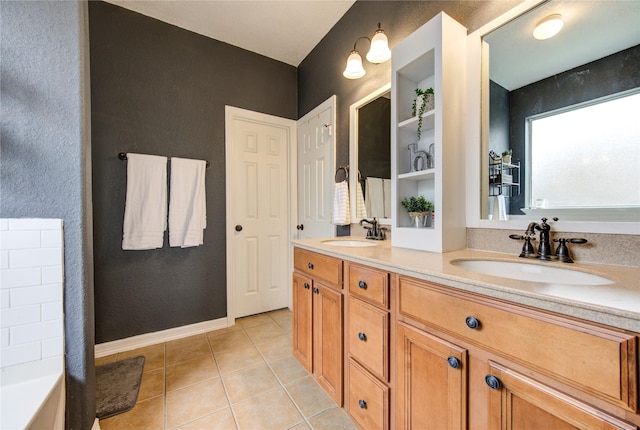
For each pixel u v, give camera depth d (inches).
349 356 47.1
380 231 67.2
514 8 42.7
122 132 75.6
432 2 54.4
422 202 56.3
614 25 33.9
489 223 45.9
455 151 47.2
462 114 48.2
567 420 20.9
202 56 87.6
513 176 43.4
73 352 41.3
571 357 20.8
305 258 62.9
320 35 88.5
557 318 21.6
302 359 63.2
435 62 46.1
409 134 58.2
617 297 21.3
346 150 79.4
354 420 45.4
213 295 89.7
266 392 57.1
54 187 40.6
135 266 77.7
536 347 22.8
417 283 33.9
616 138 33.3
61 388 39.5
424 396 32.9
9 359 37.8
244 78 95.4
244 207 97.8
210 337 83.0
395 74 55.2
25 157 39.3
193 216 82.8
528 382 23.3
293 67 106.4
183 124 84.2
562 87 38.3
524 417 23.7
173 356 71.7
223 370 65.2
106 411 50.6
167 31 82.0
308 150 97.8
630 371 18.1
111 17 74.2
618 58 33.5
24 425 30.2
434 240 46.8
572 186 37.2
